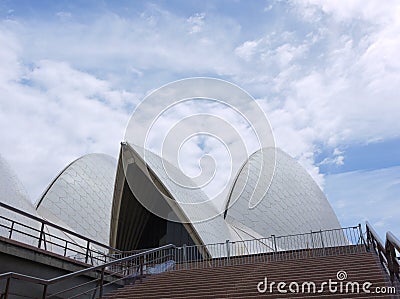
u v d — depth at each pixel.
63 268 8.22
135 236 25.11
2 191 14.71
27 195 17.05
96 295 8.76
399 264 4.27
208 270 8.94
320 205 29.20
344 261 7.98
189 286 7.51
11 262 7.05
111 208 21.27
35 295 7.47
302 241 23.22
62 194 21.50
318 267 7.75
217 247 20.53
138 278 9.11
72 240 18.94
